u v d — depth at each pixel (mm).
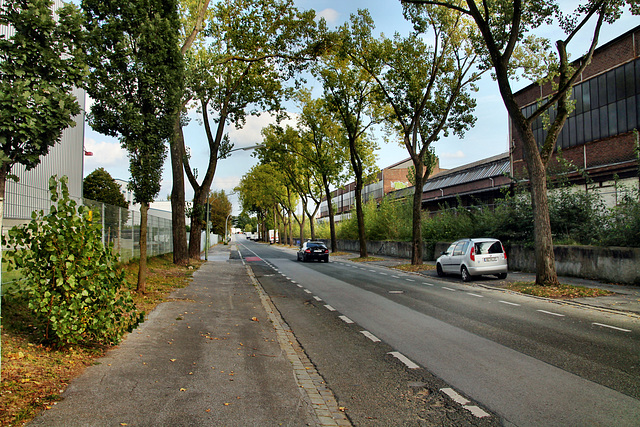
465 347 6875
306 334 8203
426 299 12383
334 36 21875
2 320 6449
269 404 4465
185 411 4164
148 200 11359
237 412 4215
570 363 5832
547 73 17203
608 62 22203
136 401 4328
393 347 7031
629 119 21000
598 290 12398
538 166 13680
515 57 17891
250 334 7891
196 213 27344
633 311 9703
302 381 5328
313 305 11852
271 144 40875
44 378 4688
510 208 21500
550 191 20422
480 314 9812
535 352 6441
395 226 37344
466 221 26000
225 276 19859
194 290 13953
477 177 37906
